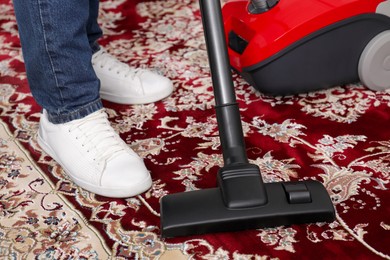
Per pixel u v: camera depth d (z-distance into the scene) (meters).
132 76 1.50
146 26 1.93
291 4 1.37
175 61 1.70
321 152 1.25
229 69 1.05
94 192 1.17
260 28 1.37
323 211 1.00
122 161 1.17
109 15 2.03
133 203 1.14
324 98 1.45
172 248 1.01
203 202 1.01
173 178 1.21
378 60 1.41
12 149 1.34
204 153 1.28
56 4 1.08
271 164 1.23
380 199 1.10
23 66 1.74
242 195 0.99
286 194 1.01
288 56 1.36
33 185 1.21
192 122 1.41
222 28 1.05
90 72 1.19
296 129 1.34
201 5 1.05
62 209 1.13
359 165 1.20
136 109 1.48
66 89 1.17
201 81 1.59
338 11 1.34
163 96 1.50
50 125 1.24
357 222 1.04
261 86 1.41
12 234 1.07
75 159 1.19
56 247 1.04
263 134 1.33
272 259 0.97
